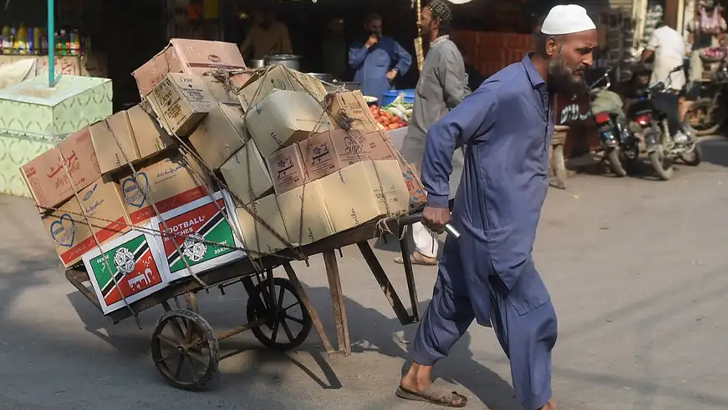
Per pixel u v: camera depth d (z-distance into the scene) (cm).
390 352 497
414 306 443
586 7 1152
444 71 612
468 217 378
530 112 364
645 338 516
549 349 388
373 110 778
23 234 732
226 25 1070
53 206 454
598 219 826
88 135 435
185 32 1045
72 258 458
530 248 374
